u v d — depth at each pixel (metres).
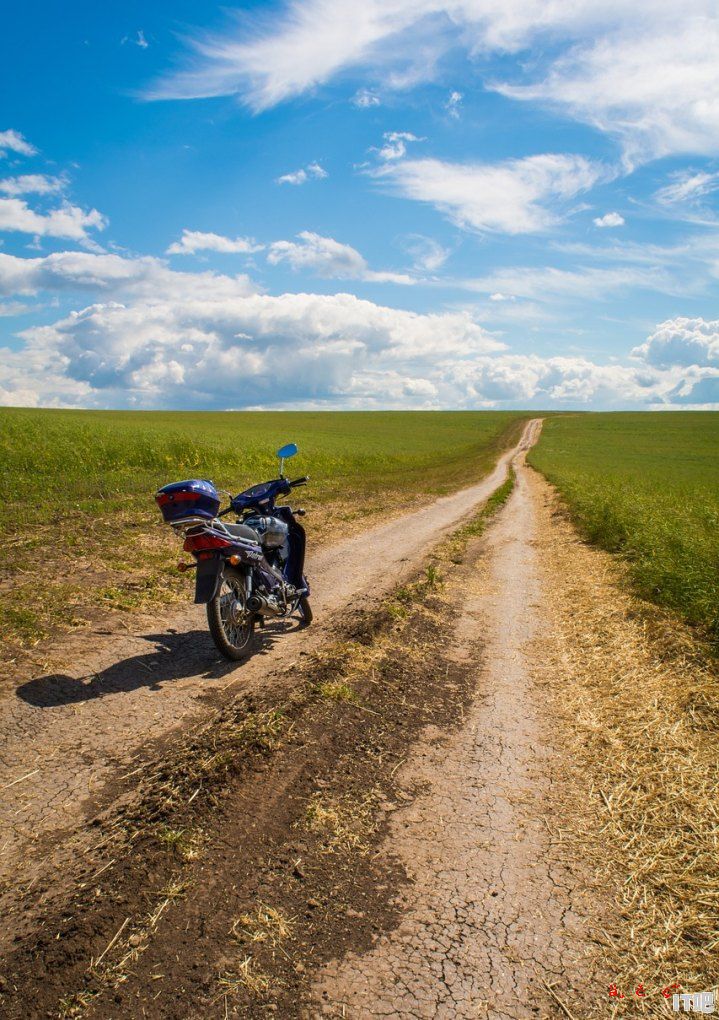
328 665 4.66
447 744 3.77
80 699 3.87
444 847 2.80
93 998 1.91
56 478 12.37
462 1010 1.98
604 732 3.92
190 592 6.22
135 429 25.48
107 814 2.80
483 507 17.19
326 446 36.31
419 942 2.25
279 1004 1.95
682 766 3.45
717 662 4.68
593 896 2.53
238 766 3.21
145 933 2.17
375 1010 1.95
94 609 5.39
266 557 5.45
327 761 3.42
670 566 6.93
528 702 4.45
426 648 5.40
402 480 23.00
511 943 2.27
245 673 4.50
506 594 7.55
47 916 2.20
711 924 2.37
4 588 5.57
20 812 2.78
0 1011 1.82
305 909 2.36
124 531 8.18
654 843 2.85
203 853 2.60
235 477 15.96
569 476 26.03
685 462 45.94
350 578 7.68
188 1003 1.92
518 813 3.10
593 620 6.23
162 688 4.14
